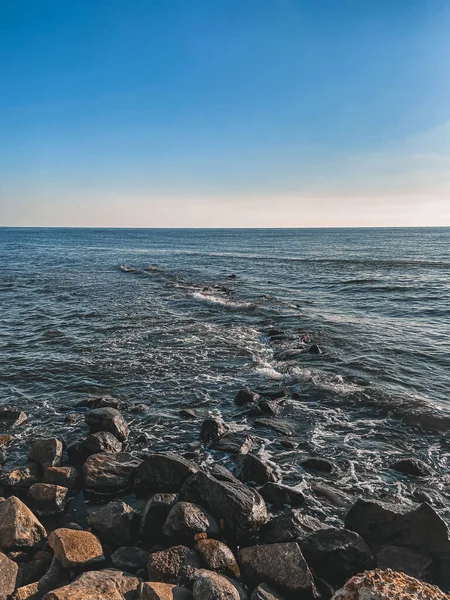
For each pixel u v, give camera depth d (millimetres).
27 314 23297
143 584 5164
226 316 22750
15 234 182000
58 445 9047
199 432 10422
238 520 6527
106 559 6102
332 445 9797
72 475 8172
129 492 7969
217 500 6805
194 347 17188
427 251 70688
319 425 10766
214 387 13250
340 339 18016
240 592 5367
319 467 8812
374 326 20359
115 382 13625
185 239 133500
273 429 10555
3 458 9102
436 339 18109
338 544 6031
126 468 8320
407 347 16922
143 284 35156
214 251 76938
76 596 4863
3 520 6473
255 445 9844
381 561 5918
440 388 12930
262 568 5711
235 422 11023
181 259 59906
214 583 5184
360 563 5871
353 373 14109
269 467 8664
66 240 126188
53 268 48219
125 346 17359
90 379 13867
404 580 4844
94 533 6582
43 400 12289
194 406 11945
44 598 4859
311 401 12164
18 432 10359
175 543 6352
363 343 17469
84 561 5875
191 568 5656
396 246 85188
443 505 7633
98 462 8406
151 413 11484
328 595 5492
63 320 21875
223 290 31500
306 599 5441
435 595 4613
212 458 9242
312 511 7422
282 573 5609
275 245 94500
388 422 10883
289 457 9297
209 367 14961
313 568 5941
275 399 12266
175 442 9977
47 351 16703
